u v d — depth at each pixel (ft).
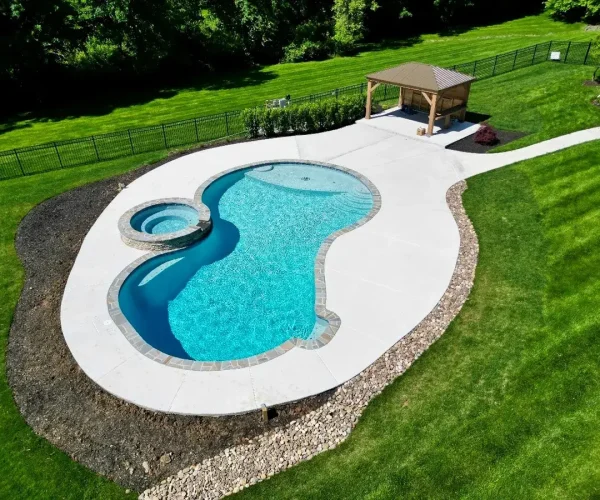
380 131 81.51
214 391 37.50
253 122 81.10
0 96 107.04
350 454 33.01
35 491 31.71
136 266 51.47
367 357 39.99
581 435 32.83
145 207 61.05
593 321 41.73
